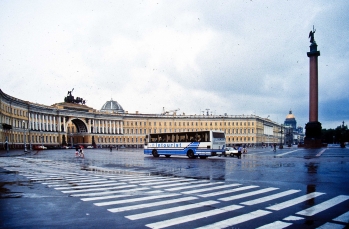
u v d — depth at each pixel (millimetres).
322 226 8789
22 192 14281
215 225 8938
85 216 9969
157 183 17281
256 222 9211
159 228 8672
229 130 164875
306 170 24156
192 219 9570
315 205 11398
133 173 23078
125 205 11523
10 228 8703
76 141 140500
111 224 9078
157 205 11508
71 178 19688
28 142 104438
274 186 15969
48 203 11898
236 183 17188
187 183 17250
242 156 49719
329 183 16938
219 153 44375
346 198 12664
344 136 193625
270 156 48094
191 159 42531
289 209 10805
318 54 81125
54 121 121625
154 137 50344
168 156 50656
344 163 30812
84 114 134750
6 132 87625
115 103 170875
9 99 90625
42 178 19656
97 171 24766
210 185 16438
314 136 84438
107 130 146000
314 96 82312
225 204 11633
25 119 103312
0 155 53719
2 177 20219
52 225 8992
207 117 161750
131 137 152625
